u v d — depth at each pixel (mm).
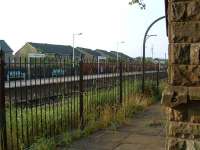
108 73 11539
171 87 3771
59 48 74188
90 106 9672
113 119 9664
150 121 10078
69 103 9148
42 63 7867
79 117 8562
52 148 6887
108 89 11430
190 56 3684
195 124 3715
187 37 3689
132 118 10734
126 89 13672
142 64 16703
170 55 3803
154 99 15281
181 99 3695
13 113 8383
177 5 3711
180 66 3727
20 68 7027
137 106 12375
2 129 5949
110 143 7566
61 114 8148
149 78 19172
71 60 9164
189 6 3670
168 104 3754
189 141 3730
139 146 7305
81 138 7969
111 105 10617
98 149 7070
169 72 3820
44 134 7242
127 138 8031
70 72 9039
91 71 10398
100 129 8945
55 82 9109
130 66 15125
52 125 7742
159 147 7191
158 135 8352
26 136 6875
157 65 23016
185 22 3695
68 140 7512
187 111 3742
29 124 7484
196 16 3654
